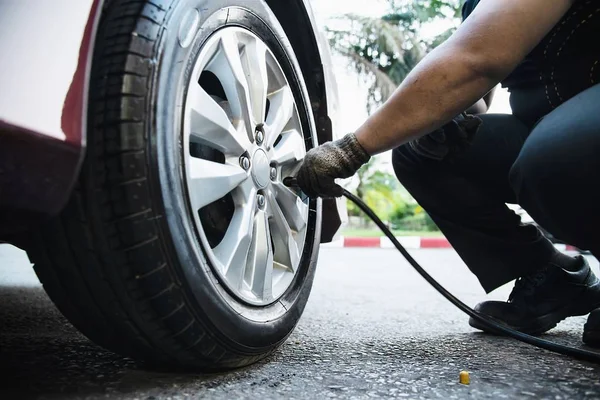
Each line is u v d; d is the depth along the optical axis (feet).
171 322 3.15
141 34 3.10
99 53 3.06
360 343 4.81
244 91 3.90
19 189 2.48
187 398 3.16
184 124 3.29
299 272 4.53
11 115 2.45
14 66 2.54
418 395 3.34
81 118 2.65
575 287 5.30
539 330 5.29
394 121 3.65
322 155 3.94
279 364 4.00
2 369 3.65
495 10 3.43
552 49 4.36
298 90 4.71
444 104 3.51
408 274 12.27
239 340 3.57
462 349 4.63
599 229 3.71
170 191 3.11
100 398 3.11
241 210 3.85
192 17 3.41
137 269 2.98
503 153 5.24
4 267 10.62
